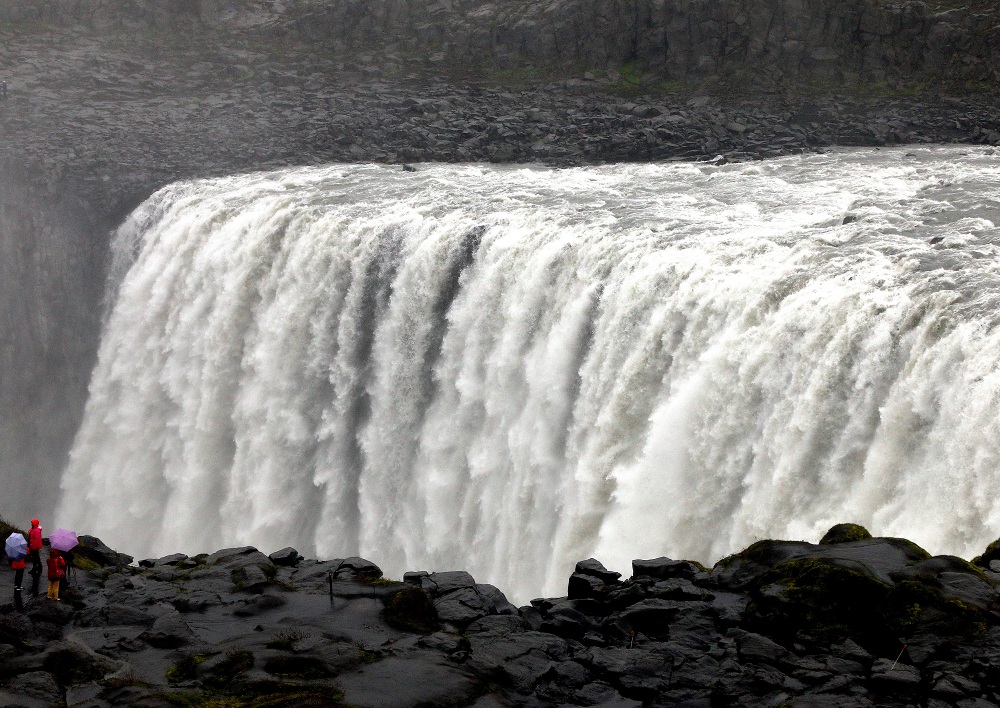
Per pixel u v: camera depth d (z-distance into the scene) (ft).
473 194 167.84
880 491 91.35
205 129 247.50
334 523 150.61
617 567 109.81
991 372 86.28
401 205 161.68
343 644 72.33
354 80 273.95
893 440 91.76
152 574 88.33
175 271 178.81
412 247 149.48
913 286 101.76
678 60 253.44
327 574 86.99
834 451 97.04
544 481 125.80
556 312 130.82
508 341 134.21
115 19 305.53
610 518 112.47
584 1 262.88
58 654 71.51
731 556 77.97
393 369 147.13
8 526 91.97
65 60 288.30
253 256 165.68
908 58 240.73
